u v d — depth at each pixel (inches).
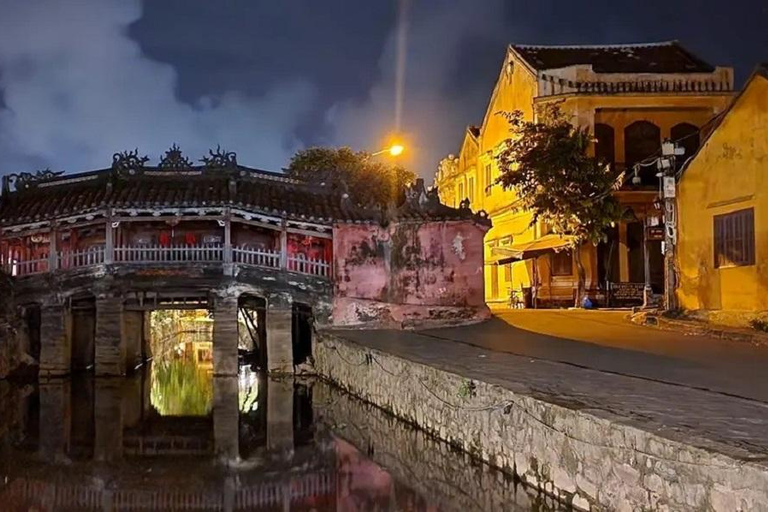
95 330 1098.7
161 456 615.5
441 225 1119.0
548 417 402.9
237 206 1068.5
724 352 634.8
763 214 753.0
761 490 251.4
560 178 1254.9
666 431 314.7
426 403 601.3
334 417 784.3
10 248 1170.0
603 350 672.4
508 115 1421.0
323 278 1099.3
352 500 467.8
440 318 1097.4
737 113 796.6
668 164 941.8
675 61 1544.0
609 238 1378.0
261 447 645.3
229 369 1053.2
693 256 889.5
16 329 1080.8
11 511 452.1
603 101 1387.8
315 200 1170.0
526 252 1381.6
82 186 1150.3
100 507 462.0
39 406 881.5
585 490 364.8
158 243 1182.9
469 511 423.2
